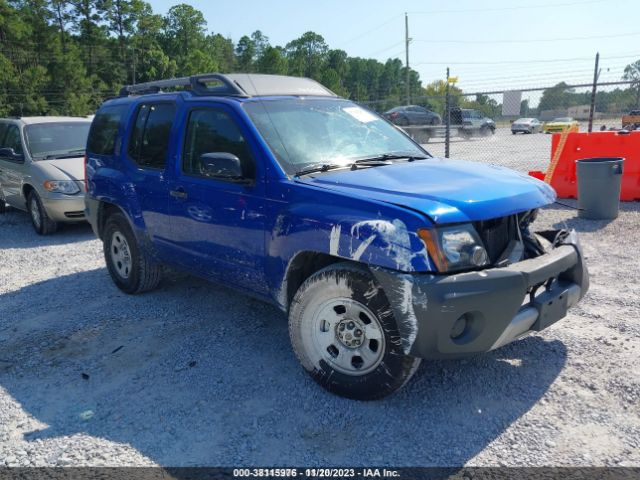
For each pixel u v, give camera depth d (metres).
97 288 5.93
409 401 3.41
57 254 7.61
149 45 80.69
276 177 3.68
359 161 3.99
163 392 3.66
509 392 3.47
